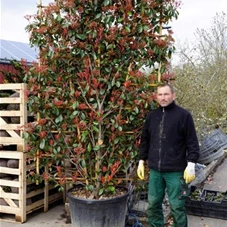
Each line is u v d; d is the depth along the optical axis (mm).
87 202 3166
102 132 3420
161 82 3406
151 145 3180
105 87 3396
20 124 3945
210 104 6887
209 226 3932
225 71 8102
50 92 3479
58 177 3605
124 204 3363
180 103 5859
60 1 3359
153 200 3215
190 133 3006
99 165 3432
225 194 4695
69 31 3387
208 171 6527
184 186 3047
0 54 7031
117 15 3340
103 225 3207
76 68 3486
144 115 3445
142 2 3312
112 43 3330
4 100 4016
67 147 3525
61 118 3482
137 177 3572
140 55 3426
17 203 4031
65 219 4121
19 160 3979
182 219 3072
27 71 3629
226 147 7680
